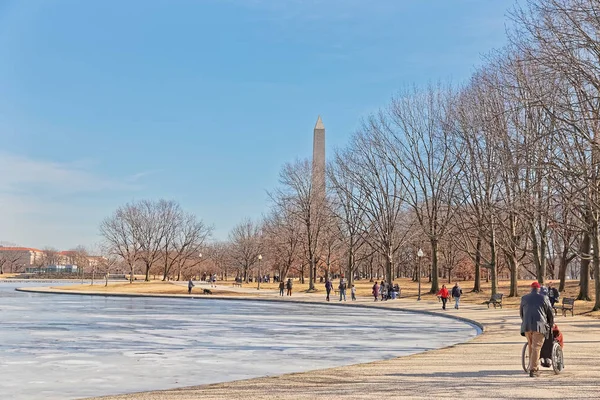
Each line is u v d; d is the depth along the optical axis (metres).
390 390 12.62
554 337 15.18
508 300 52.50
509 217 51.09
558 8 29.28
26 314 39.69
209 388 13.45
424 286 88.50
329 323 34.44
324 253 103.56
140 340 25.20
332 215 78.69
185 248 134.50
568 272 157.12
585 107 30.28
